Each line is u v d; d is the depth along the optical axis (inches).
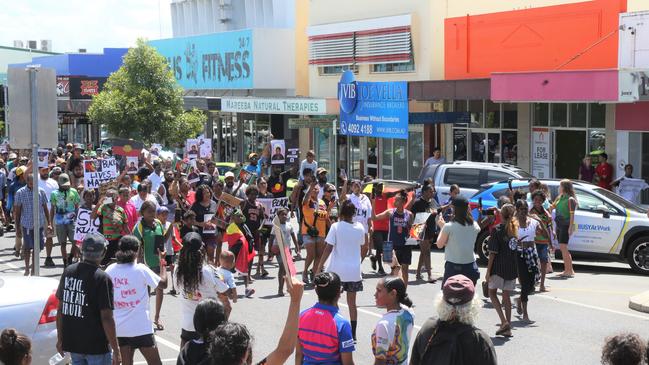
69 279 318.7
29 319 340.8
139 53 1550.2
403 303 297.4
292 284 225.0
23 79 499.8
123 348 350.9
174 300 587.2
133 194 724.7
